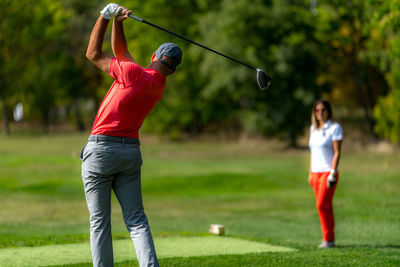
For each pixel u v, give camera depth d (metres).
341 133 11.45
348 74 55.88
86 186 6.82
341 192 25.28
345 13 48.88
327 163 11.59
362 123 57.53
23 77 85.94
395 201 22.41
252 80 48.16
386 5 30.62
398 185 27.53
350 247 11.41
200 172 35.22
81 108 91.00
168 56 6.91
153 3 62.41
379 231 15.31
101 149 6.62
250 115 51.41
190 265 8.68
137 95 6.62
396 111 42.81
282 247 10.91
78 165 38.19
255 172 35.09
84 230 15.34
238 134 68.94
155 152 52.59
